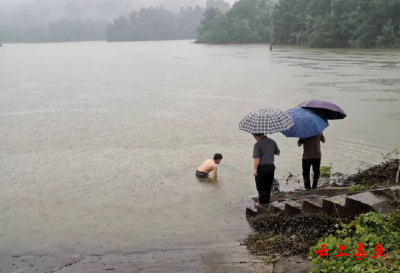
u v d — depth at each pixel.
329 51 61.50
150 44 149.75
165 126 15.63
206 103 20.64
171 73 37.66
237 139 13.37
